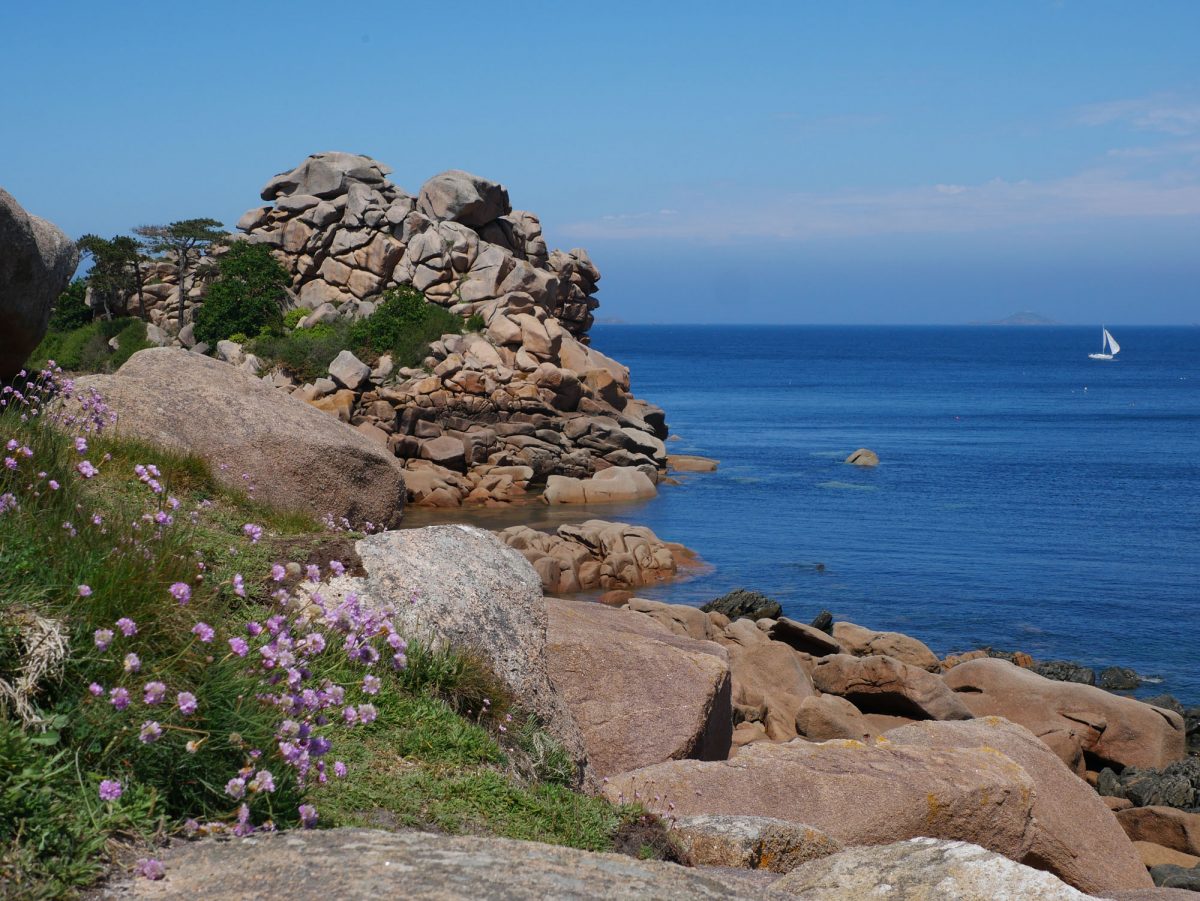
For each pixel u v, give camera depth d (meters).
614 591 33.69
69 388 10.26
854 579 37.47
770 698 20.55
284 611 7.34
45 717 4.35
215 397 13.36
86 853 3.93
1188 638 31.34
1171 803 18.70
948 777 9.85
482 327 62.69
